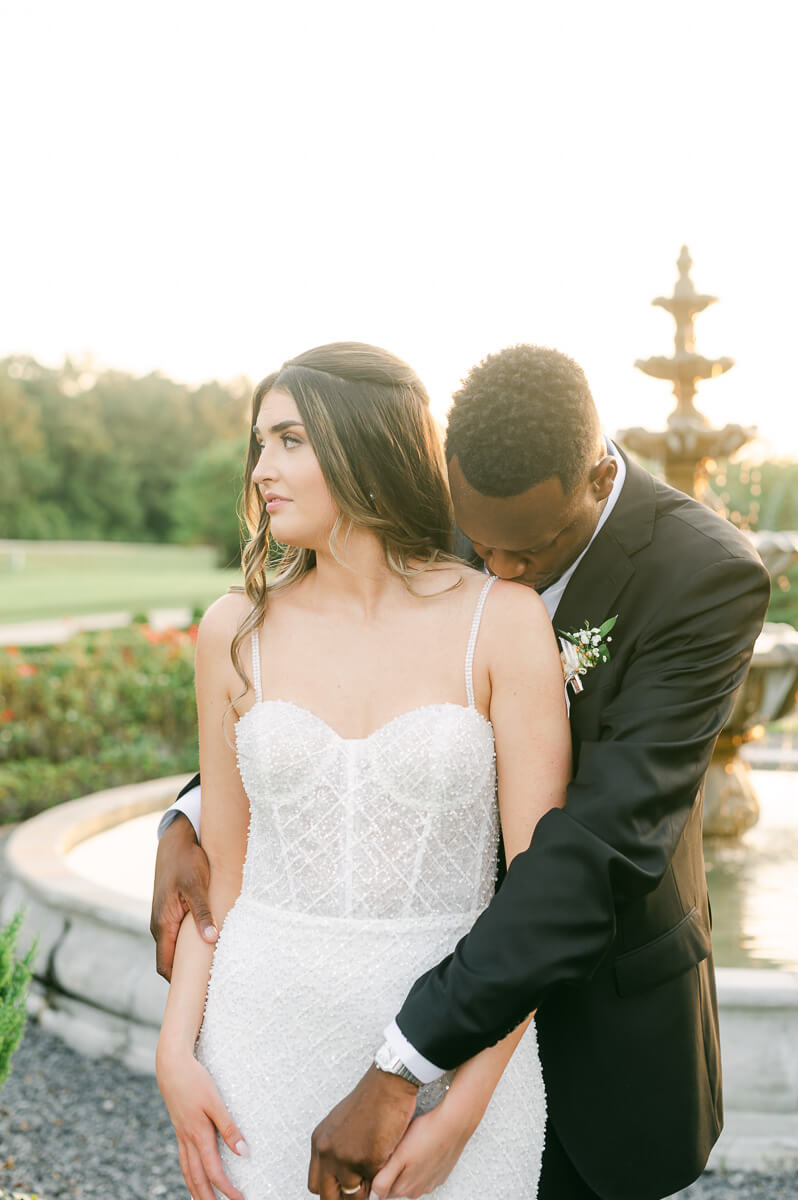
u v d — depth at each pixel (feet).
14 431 195.93
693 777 5.33
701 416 17.75
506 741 5.40
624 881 4.95
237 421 229.04
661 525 6.08
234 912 5.69
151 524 220.02
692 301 17.30
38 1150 10.79
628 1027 5.76
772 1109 10.08
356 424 5.51
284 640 5.70
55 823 17.57
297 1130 5.28
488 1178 5.28
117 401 218.59
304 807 5.39
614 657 5.85
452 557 5.92
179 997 5.72
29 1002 13.66
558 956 4.75
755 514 32.48
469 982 4.74
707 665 5.60
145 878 15.85
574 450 5.44
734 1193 9.67
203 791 5.98
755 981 10.38
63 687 27.27
